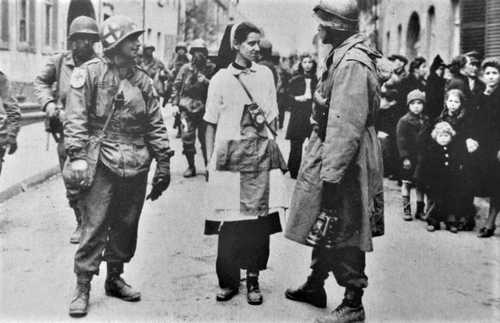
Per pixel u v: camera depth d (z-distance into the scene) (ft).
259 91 17.02
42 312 15.75
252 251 16.78
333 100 14.61
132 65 16.34
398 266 20.59
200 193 31.96
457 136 25.54
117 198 16.43
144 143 16.72
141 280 18.43
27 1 61.46
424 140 26.99
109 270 16.92
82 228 15.94
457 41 52.90
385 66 36.88
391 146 37.55
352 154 14.48
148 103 16.70
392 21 82.64
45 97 21.81
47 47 67.21
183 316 15.75
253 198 16.63
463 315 16.15
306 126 35.65
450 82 32.76
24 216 26.40
